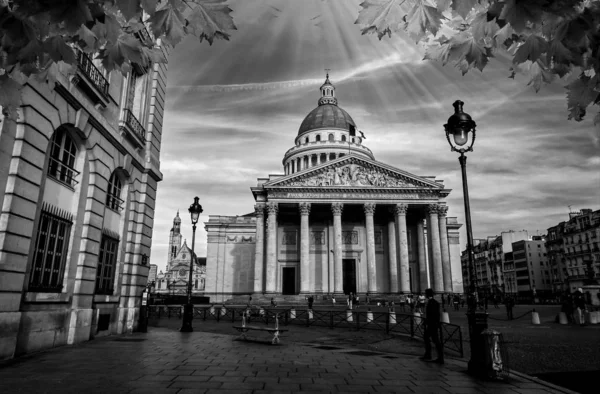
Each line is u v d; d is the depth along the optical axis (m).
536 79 4.64
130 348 13.55
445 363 11.61
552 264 112.75
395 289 63.97
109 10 3.95
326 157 94.88
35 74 4.67
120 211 19.53
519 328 25.48
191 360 11.24
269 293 60.22
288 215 72.00
